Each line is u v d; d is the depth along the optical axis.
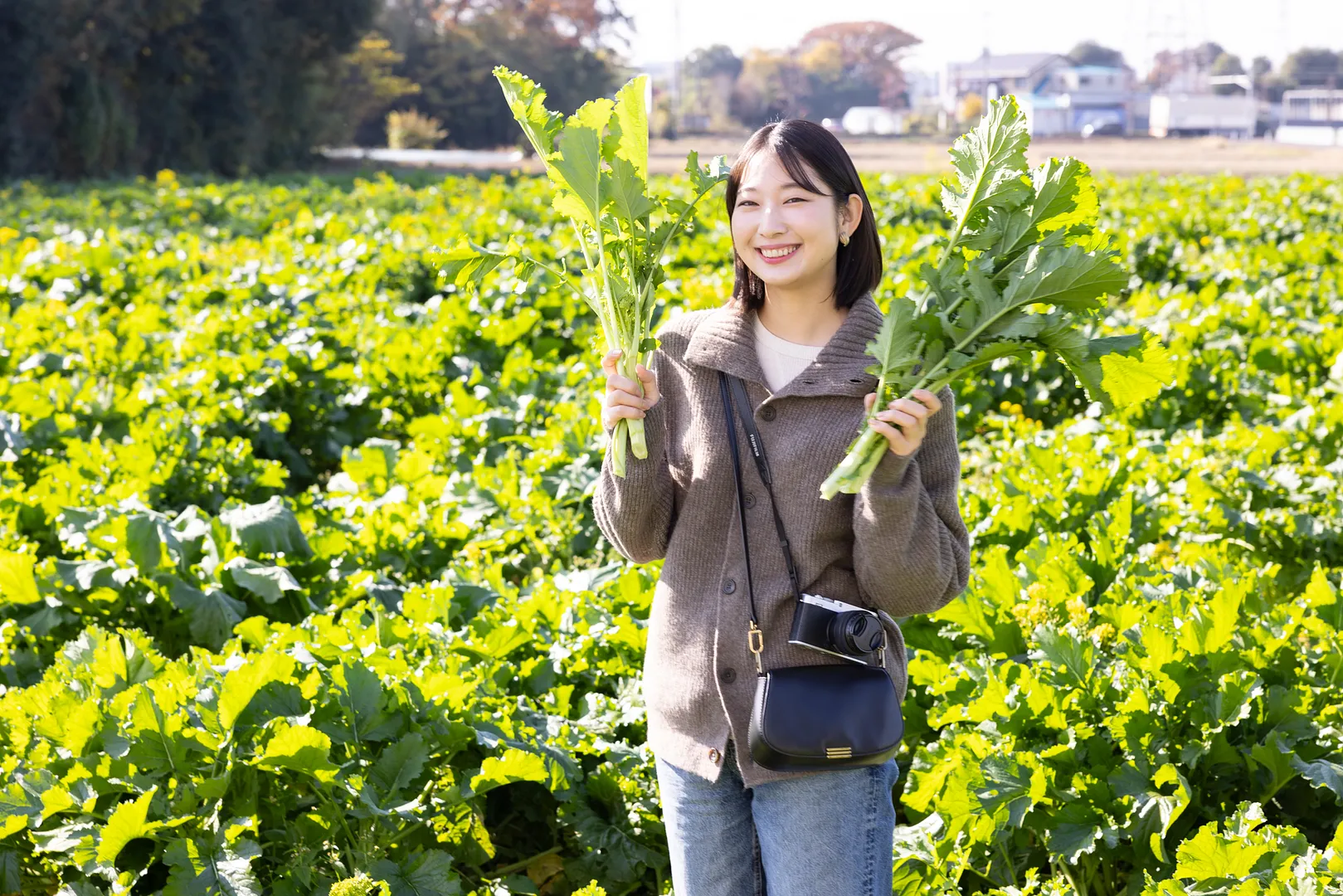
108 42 46.44
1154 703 3.79
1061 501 5.58
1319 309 11.10
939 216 19.62
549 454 6.50
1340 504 5.77
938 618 4.45
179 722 3.43
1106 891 3.65
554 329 10.55
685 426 2.56
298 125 56.59
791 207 2.44
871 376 2.43
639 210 2.54
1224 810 3.71
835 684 2.36
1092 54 165.62
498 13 90.81
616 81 95.44
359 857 3.41
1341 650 3.99
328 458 8.92
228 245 15.51
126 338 10.25
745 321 2.55
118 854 3.32
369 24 56.91
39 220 20.03
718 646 2.46
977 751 3.61
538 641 4.51
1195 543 5.64
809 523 2.44
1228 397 8.45
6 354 8.95
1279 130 128.50
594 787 3.94
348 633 4.15
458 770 3.85
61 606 4.85
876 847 2.47
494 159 70.31
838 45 145.88
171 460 6.55
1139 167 60.44
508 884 3.75
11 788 3.38
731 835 2.54
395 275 13.41
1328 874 2.89
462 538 5.73
